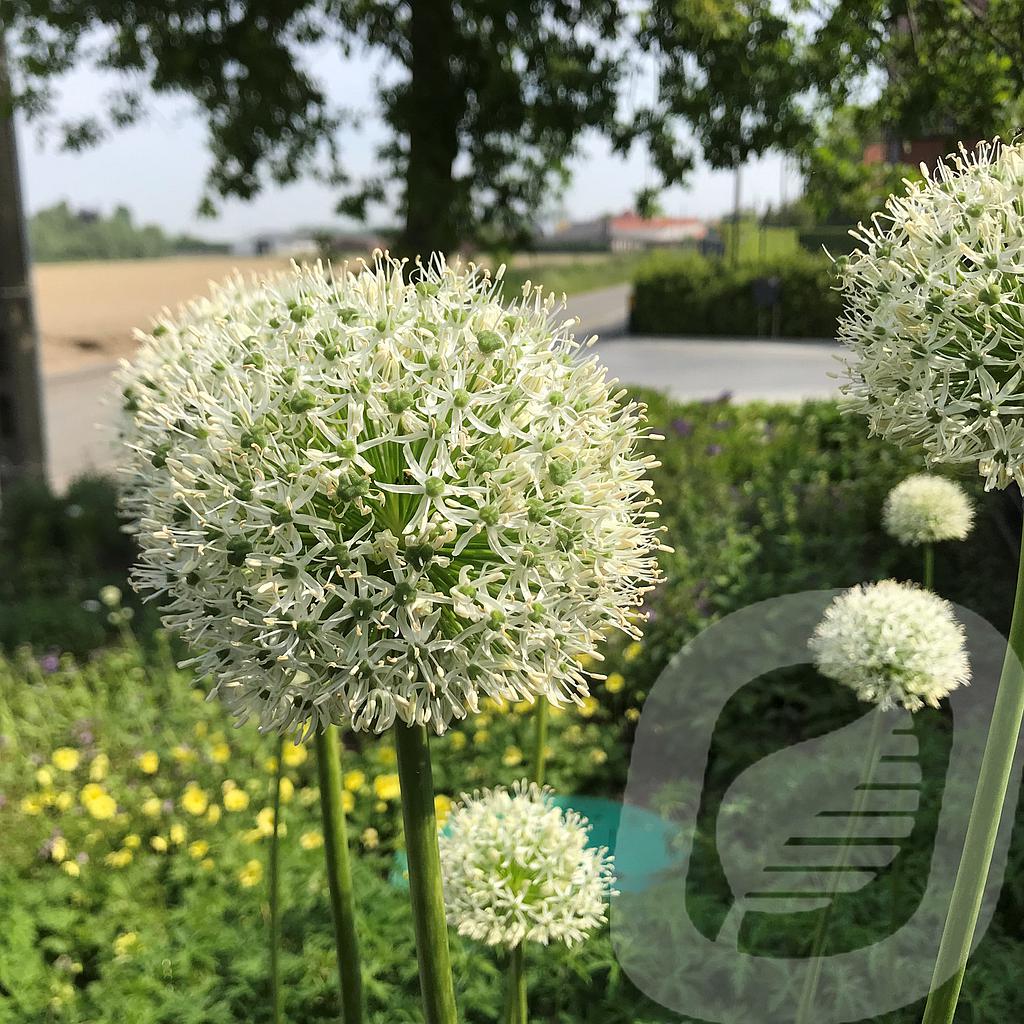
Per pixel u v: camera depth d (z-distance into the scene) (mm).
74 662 5848
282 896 3137
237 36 7180
